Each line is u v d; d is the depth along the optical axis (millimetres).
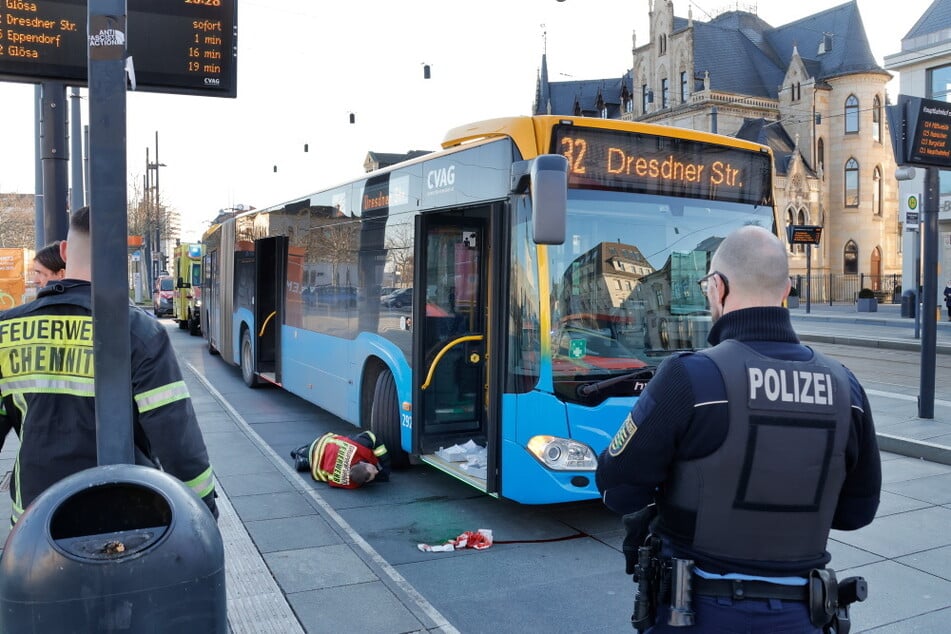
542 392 5277
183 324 26531
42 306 2539
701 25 59094
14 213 49094
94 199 2336
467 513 6145
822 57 56438
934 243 9320
